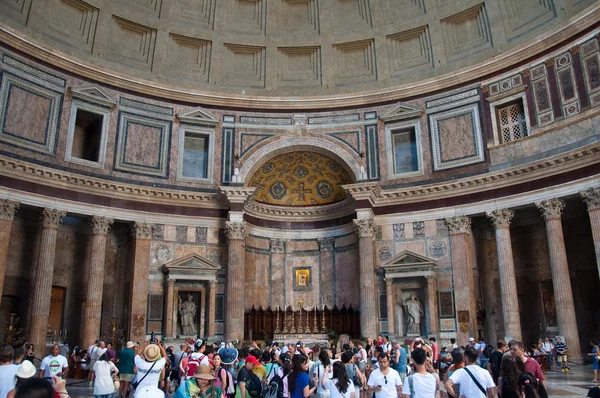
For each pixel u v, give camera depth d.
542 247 27.94
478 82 28.14
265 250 31.56
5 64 24.53
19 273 25.55
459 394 7.17
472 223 28.50
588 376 18.84
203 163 30.41
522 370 8.23
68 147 26.36
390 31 31.09
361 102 30.67
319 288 31.27
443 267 27.05
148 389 6.24
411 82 30.48
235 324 27.16
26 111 25.05
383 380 7.96
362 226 27.66
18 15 25.81
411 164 29.70
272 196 32.50
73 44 27.84
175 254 28.14
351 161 30.02
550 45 25.55
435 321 26.22
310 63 32.44
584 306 26.52
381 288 27.95
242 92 31.70
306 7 32.44
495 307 27.86
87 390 17.17
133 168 28.16
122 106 28.53
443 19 29.88
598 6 23.34
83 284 27.64
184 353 13.09
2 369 6.96
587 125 23.67
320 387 8.98
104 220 26.39
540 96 25.75
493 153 26.91
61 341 26.17
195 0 31.31
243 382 8.79
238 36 31.86
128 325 26.31
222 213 29.47
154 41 30.33
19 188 24.06
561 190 24.00
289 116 31.16
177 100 30.08
